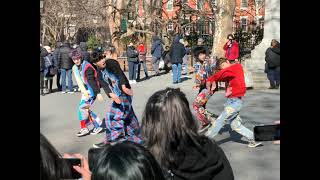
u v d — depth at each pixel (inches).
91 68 365.7
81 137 369.4
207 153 112.3
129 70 786.2
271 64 639.1
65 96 634.8
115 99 289.7
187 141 110.5
